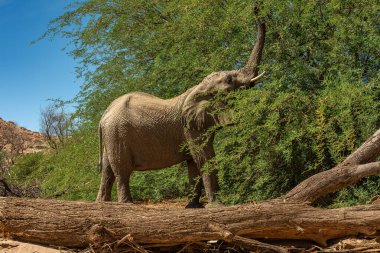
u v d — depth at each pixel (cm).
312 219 565
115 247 565
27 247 573
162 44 1320
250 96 778
